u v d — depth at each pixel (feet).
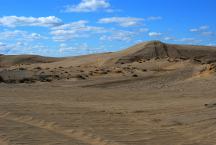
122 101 68.90
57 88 101.71
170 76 130.72
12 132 33.65
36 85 119.03
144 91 88.12
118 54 332.19
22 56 490.08
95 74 165.58
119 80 137.18
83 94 81.25
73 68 207.92
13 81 138.10
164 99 70.79
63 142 30.48
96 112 49.78
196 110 48.55
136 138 33.12
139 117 45.50
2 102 59.47
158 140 32.63
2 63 456.86
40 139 31.19
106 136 33.35
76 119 42.42
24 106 53.57
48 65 316.81
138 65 215.31
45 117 43.11
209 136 33.88
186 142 32.04
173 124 40.14
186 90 84.89
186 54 374.43
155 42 370.53
